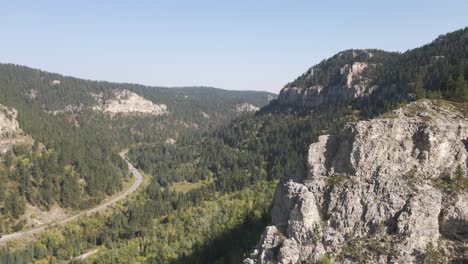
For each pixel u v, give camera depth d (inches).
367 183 3102.9
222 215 6309.1
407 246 2746.1
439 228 2837.1
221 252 5022.1
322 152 3496.6
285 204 3348.9
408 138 3221.0
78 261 6333.7
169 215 7677.2
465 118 3326.8
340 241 2942.9
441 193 2923.2
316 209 3139.8
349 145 3314.5
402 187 2992.1
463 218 2775.6
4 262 6323.8
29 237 7751.0
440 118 3309.5
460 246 2706.7
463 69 5959.6
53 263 6530.5
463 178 2982.3
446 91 4429.1
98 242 7421.3
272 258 3078.2
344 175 3248.0
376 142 3201.3
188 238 5762.8
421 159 3115.2
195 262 5049.2
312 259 2923.2
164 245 5767.7
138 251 6072.8
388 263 2723.9
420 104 3543.3
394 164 3134.8
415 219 2807.6
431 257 2667.3
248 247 4503.0
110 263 5954.7
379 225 2886.3
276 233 3193.9
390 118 3353.8
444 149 3112.7
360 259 2787.9
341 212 3046.3
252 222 5319.9
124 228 7495.1
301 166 3614.7
